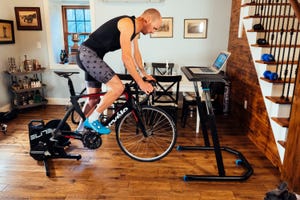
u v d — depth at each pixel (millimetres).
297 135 2002
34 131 2434
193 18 4238
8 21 4156
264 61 2697
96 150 2857
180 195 2068
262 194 2088
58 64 4574
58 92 4699
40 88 4348
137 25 1997
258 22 3102
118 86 2113
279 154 2359
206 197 2045
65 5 4711
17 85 4164
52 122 2543
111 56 4461
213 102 4191
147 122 2639
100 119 2396
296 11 1959
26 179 2273
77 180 2270
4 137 3186
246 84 3369
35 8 4293
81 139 2402
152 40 4359
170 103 3303
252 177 2328
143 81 2000
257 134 2975
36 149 2457
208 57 4391
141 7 4242
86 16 4809
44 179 2279
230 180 2262
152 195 2066
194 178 2256
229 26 4219
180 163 2586
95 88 2568
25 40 4453
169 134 3209
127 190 2131
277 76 2510
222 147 2863
